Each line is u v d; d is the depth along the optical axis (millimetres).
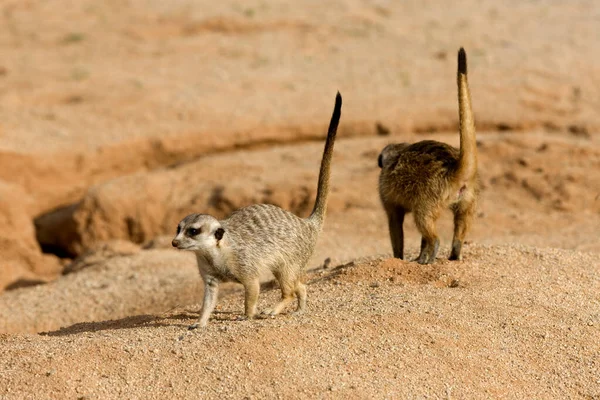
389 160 15531
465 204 14719
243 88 40500
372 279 14102
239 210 12664
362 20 52938
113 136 34031
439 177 14523
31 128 34938
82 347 11117
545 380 10891
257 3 56750
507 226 23719
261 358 10719
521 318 12273
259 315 12500
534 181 26344
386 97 38656
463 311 12375
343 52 46969
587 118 35938
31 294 19797
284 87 40844
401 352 11031
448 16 55406
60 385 10297
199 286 18531
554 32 51562
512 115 35781
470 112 14133
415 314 12062
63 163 32250
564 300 13141
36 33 50531
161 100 38062
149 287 19172
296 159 31109
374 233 23688
